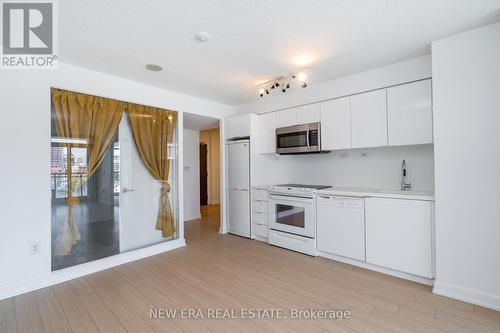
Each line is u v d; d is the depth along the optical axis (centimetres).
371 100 292
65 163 266
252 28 204
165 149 357
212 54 250
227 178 439
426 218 237
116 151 308
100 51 240
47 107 250
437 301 213
